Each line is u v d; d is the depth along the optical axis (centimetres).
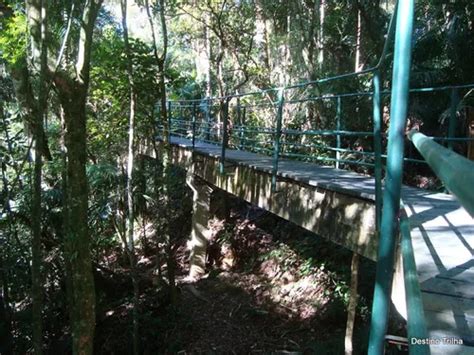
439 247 226
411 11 145
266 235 1006
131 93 742
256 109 1289
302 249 859
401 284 271
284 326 724
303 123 1088
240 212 1170
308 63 1099
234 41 1366
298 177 495
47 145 805
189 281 966
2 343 754
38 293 475
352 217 395
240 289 868
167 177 912
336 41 1189
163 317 845
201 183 970
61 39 629
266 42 1444
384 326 161
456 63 821
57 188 884
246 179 654
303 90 1112
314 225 465
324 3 1159
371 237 364
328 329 675
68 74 447
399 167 152
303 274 812
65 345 802
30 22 440
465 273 178
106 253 1184
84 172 477
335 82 985
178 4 1190
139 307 857
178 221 1220
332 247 811
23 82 668
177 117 1462
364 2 1024
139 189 1029
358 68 1097
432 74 853
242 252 999
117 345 806
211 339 739
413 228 276
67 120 462
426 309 137
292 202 514
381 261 159
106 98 877
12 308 819
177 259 1095
